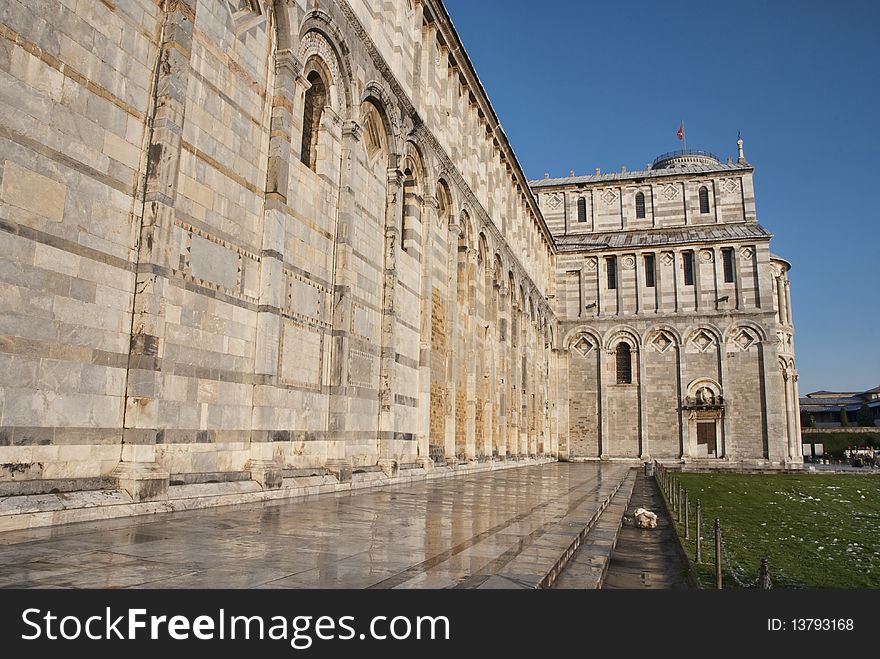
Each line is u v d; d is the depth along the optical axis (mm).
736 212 66812
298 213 18859
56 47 11141
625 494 26250
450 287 33312
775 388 59469
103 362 11883
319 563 8633
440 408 31672
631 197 70250
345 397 20531
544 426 57938
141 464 12195
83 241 11555
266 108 17422
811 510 27984
